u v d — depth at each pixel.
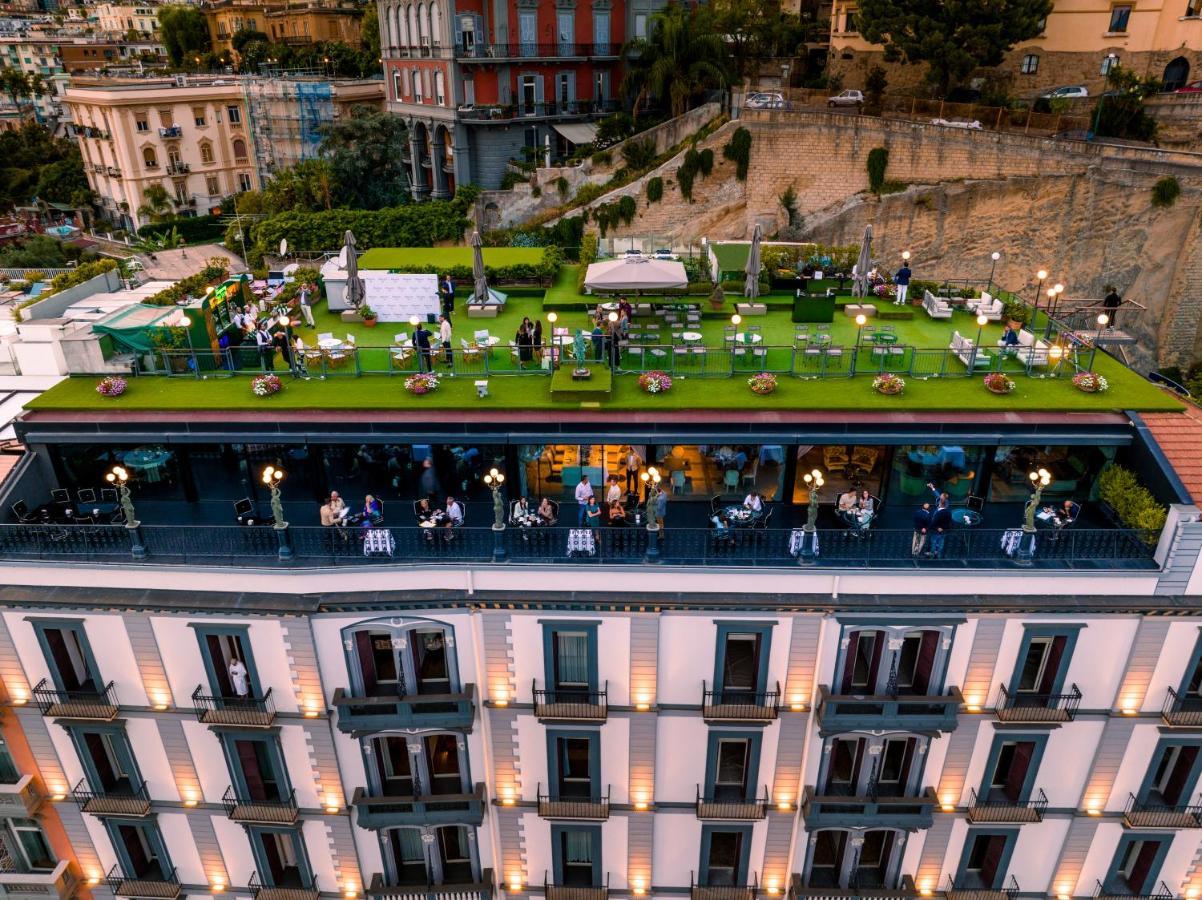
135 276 36.91
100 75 124.25
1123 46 61.62
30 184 105.44
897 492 24.19
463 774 22.50
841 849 23.39
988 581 20.05
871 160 59.09
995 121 58.47
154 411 23.45
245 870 23.89
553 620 20.45
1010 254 57.38
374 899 23.67
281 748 21.83
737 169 62.25
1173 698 20.86
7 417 25.30
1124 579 20.02
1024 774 21.81
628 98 72.44
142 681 21.27
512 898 24.39
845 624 20.08
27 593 20.41
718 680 21.08
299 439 22.91
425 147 77.56
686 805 22.64
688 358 26.38
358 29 121.19
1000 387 24.19
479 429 22.89
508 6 68.12
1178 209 51.88
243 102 95.44
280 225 67.56
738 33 75.56
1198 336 54.31
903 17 58.78
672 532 20.95
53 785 23.08
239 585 20.45
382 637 21.41
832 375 25.69
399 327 31.42
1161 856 22.73
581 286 35.22
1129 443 22.80
